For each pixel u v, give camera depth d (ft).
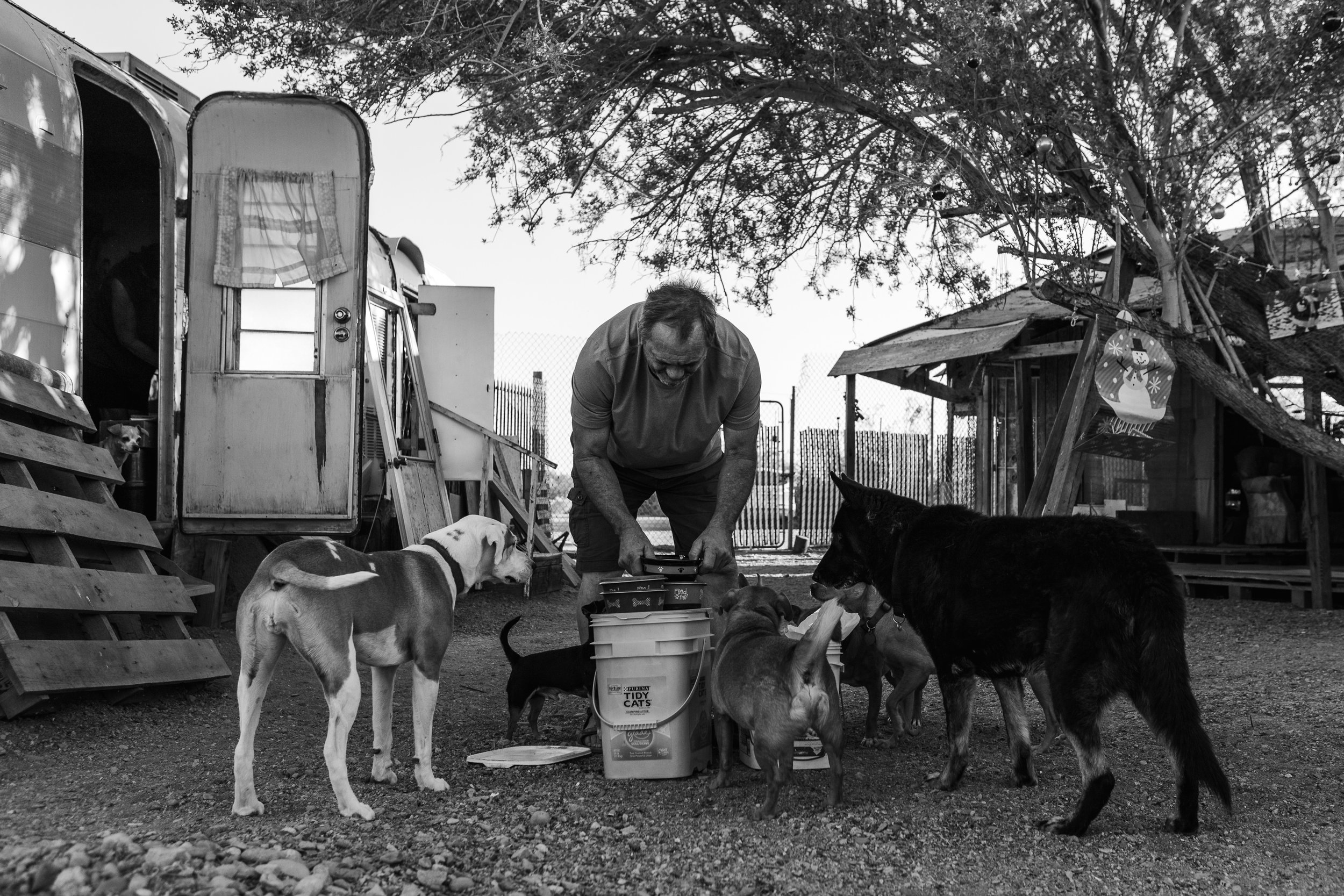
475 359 44.47
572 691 19.01
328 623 13.62
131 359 34.94
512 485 45.09
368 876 10.80
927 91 27.71
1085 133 26.66
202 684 22.66
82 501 22.50
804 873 11.79
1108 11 27.37
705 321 15.89
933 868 12.07
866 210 34.42
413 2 27.12
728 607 16.07
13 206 24.82
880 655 18.72
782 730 13.88
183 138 31.17
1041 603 14.29
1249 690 22.89
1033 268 28.71
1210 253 30.94
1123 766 16.89
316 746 18.28
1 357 23.36
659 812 14.21
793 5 27.91
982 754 18.04
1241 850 12.72
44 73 26.20
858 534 17.16
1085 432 30.32
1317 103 26.68
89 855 10.23
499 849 12.16
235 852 10.84
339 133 29.12
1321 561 35.06
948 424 58.34
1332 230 29.19
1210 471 45.37
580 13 28.02
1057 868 12.07
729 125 35.42
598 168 35.04
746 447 18.53
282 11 27.07
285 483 28.66
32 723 18.29
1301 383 41.06
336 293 29.07
